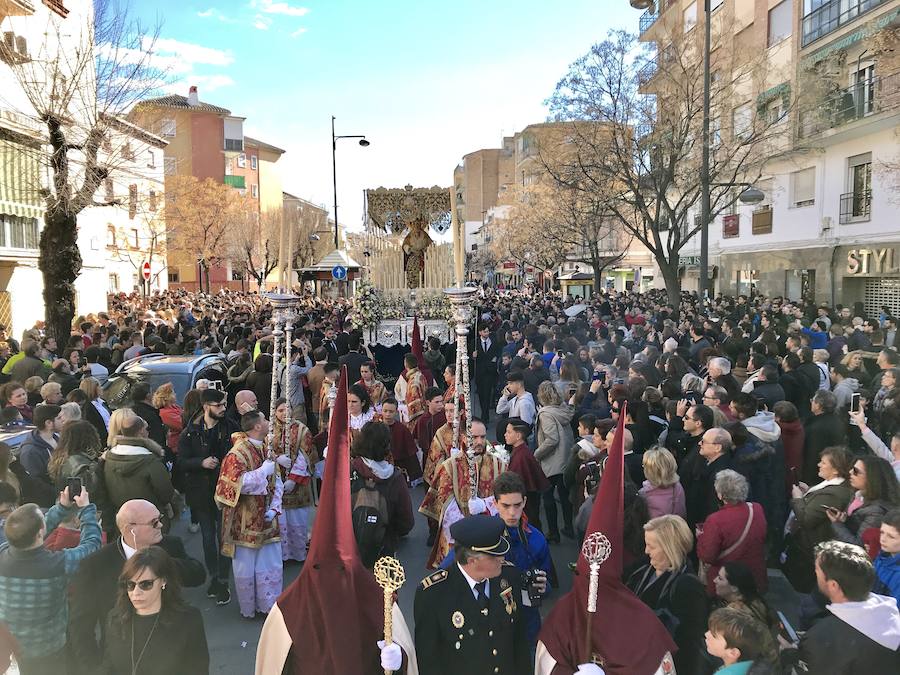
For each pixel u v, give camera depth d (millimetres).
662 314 18656
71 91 12891
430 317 12969
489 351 13078
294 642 2861
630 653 2787
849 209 22094
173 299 30500
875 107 19781
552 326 14969
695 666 3488
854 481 4492
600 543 2814
